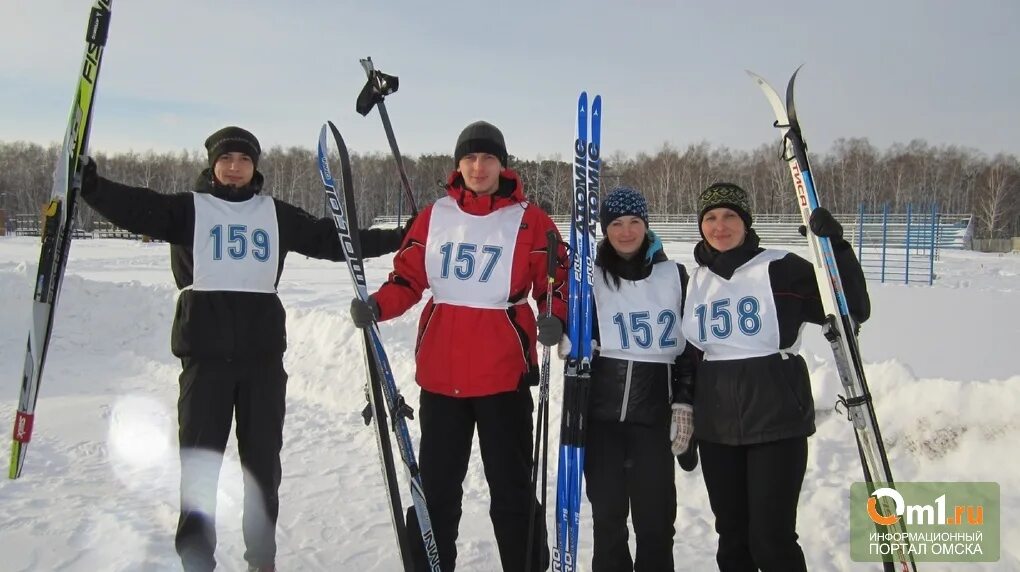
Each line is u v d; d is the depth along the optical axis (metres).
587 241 2.53
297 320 6.62
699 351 2.45
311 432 4.72
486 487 3.71
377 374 2.44
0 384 5.92
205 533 2.41
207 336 2.43
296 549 2.95
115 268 18.69
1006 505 2.90
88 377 6.28
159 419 4.89
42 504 3.29
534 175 54.50
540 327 2.31
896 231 27.89
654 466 2.34
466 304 2.46
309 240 2.78
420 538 2.40
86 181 2.38
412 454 2.40
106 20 2.46
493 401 2.46
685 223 36.59
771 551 2.17
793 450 2.22
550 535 3.09
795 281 2.34
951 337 7.01
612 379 2.40
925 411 3.50
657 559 2.28
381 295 2.56
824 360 4.11
